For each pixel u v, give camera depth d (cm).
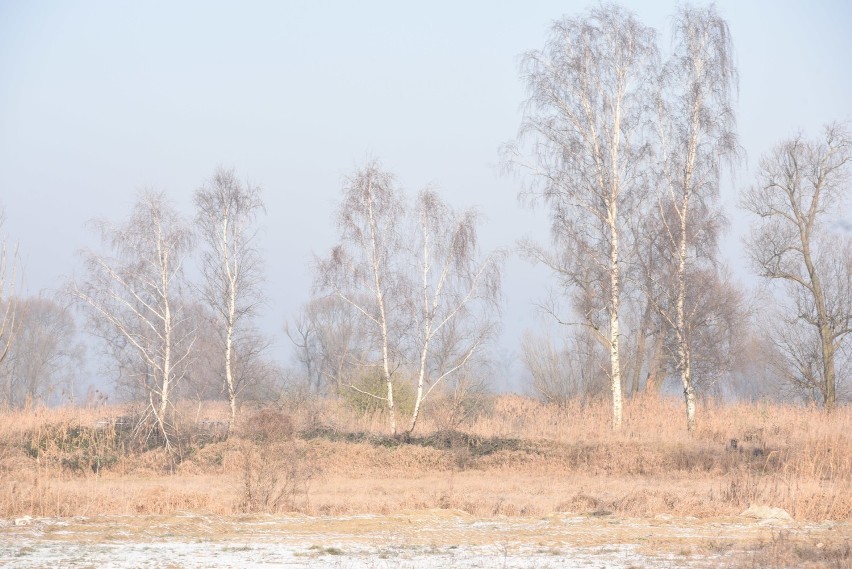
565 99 7331
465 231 7281
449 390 7981
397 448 6662
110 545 2789
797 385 9431
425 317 7225
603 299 7338
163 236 7225
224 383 7325
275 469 4434
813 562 2459
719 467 5903
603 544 2878
